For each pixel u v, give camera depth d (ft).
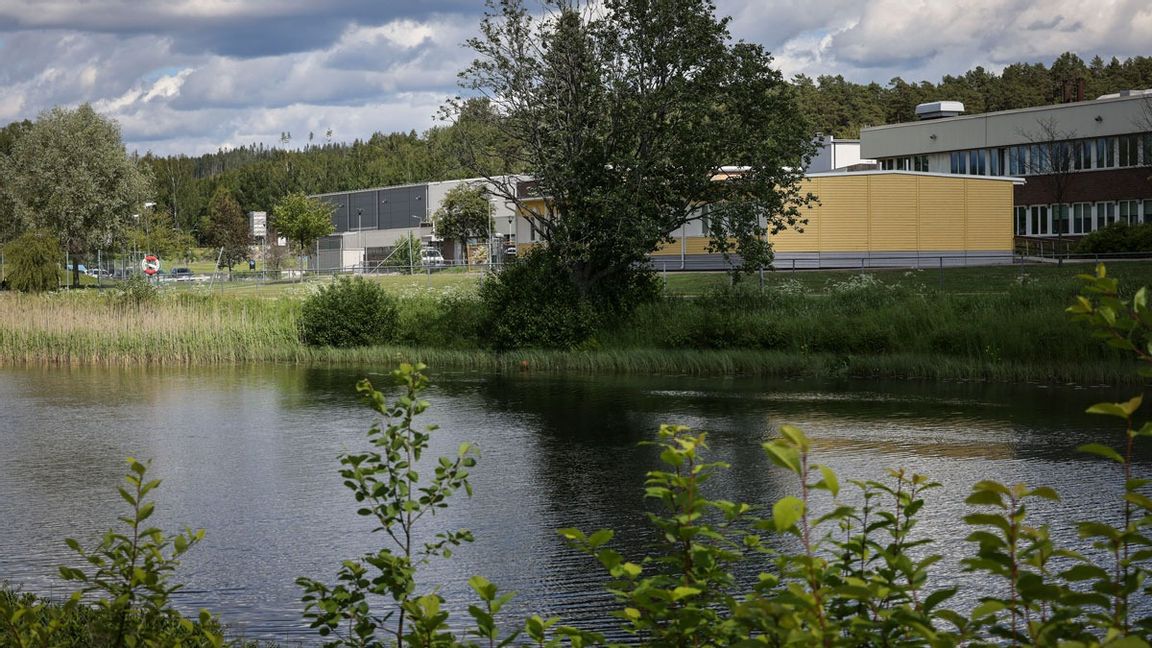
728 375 92.84
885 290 107.14
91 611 20.29
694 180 105.91
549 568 34.81
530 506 44.14
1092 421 64.18
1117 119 200.54
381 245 286.87
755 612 9.36
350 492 47.44
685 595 11.10
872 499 42.75
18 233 244.83
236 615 30.30
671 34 104.78
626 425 65.57
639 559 35.45
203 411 74.69
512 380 91.30
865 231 167.22
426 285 165.68
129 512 43.88
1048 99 478.18
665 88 103.60
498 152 113.60
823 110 453.17
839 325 97.14
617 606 30.55
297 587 33.14
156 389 88.43
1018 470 49.39
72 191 227.81
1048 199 211.61
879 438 58.85
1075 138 206.49
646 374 94.89
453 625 28.94
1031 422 64.13
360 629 16.94
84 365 110.63
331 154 556.51
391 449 17.26
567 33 105.70
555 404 75.41
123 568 15.92
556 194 109.40
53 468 53.88
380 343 115.65
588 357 100.12
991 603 9.66
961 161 225.15
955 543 35.88
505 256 189.78
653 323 106.01
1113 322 9.85
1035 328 88.43
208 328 115.75
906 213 169.48
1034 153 213.46
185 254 366.84
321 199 311.47
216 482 50.03
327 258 258.78
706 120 108.88
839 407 71.72
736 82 106.63
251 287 189.16
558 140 108.78
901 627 10.20
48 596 31.55
